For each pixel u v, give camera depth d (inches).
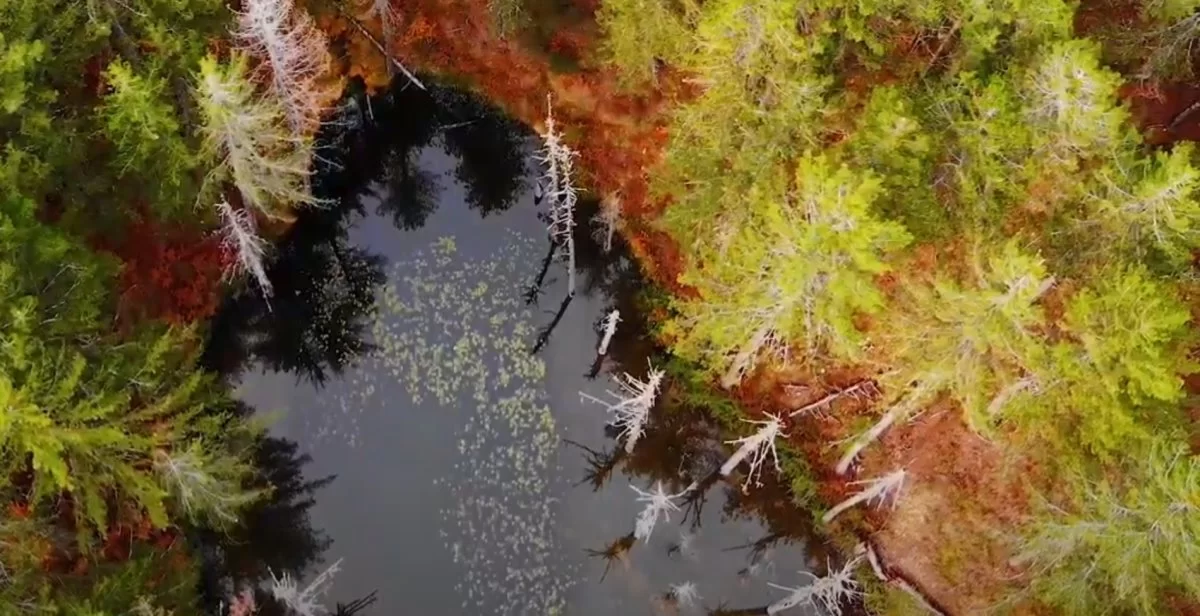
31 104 845.8
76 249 845.8
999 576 1054.4
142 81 863.7
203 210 1087.6
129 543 1007.6
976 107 806.5
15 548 836.6
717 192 946.1
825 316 836.6
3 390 682.8
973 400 846.5
